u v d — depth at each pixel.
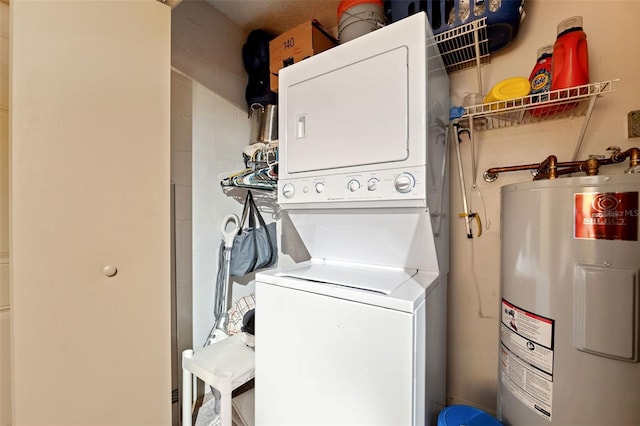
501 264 1.45
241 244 2.27
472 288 1.90
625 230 1.01
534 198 1.23
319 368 1.29
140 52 1.43
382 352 1.14
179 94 2.14
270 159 2.14
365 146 1.36
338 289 1.25
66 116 1.21
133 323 1.40
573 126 1.61
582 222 1.10
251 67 2.52
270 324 1.46
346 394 1.22
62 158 1.20
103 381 1.31
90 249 1.27
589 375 1.09
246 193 2.61
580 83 1.37
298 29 2.11
